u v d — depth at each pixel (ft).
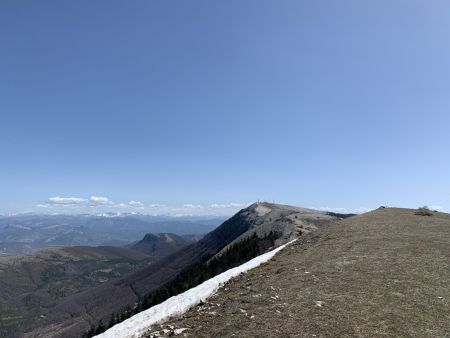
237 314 59.47
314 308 58.44
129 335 61.82
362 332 49.88
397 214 165.58
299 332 50.52
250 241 352.49
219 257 362.53
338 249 101.24
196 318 61.62
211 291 81.25
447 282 69.36
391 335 48.98
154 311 73.82
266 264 104.83
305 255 102.22
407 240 105.29
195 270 380.78
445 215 170.50
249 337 50.60
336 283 70.54
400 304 59.26
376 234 116.26
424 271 75.97
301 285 71.51
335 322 52.95
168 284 432.66
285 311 58.23
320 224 504.02
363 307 58.23
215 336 52.37
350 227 132.05
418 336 48.75
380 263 82.79
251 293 70.54
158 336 55.83
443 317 54.44
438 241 103.24
